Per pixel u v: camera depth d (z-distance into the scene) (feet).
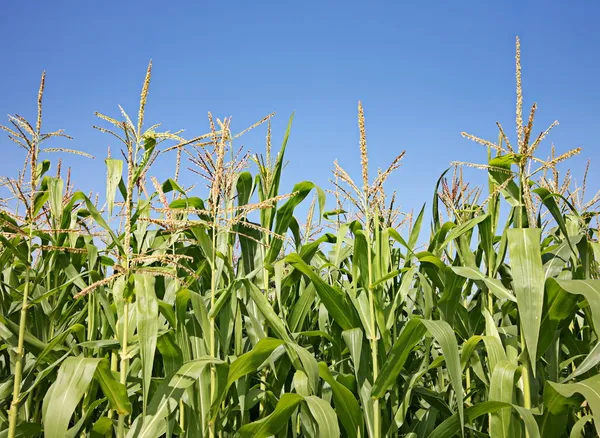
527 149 5.07
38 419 5.75
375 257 5.31
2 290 5.65
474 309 5.92
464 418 4.82
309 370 4.76
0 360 6.15
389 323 5.36
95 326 5.71
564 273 5.15
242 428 4.79
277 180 6.02
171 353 4.98
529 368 4.99
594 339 5.71
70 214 6.05
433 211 6.10
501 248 5.55
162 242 6.21
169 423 4.97
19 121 5.28
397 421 5.34
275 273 5.60
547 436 4.76
